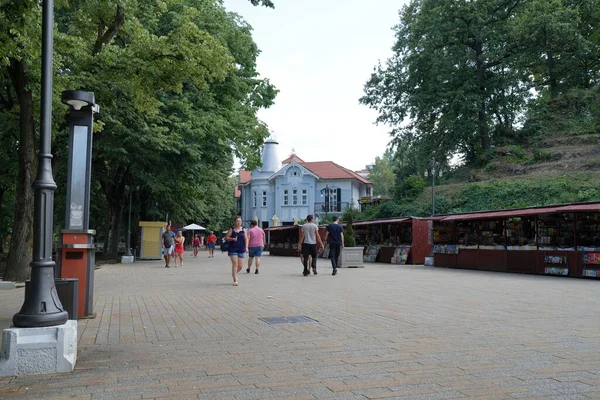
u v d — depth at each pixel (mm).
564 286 13812
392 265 25547
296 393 4301
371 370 5027
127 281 15875
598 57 49156
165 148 23562
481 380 4641
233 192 71062
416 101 45688
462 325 7551
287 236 39312
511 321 7883
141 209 39219
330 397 4184
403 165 70250
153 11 21438
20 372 4938
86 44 15438
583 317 8266
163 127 22797
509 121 48031
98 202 39906
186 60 14484
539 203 33375
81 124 8562
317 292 12344
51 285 5336
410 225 26516
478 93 45188
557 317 8266
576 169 37219
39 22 12133
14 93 19375
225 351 5949
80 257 8414
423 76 46594
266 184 68688
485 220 21203
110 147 23203
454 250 22781
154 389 4453
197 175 28219
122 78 14828
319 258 33344
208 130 25203
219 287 13734
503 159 44250
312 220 18156
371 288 13297
